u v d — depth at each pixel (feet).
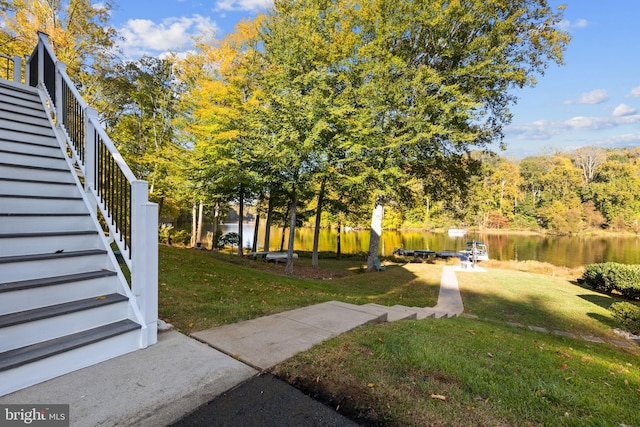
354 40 38.09
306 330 10.71
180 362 7.77
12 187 10.47
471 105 34.09
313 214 52.80
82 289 8.50
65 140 13.84
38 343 7.07
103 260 9.58
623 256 92.27
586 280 42.14
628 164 168.25
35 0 36.27
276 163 34.40
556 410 6.88
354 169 38.99
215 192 45.47
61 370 6.91
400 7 36.96
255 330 10.52
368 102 35.91
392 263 60.95
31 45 35.65
